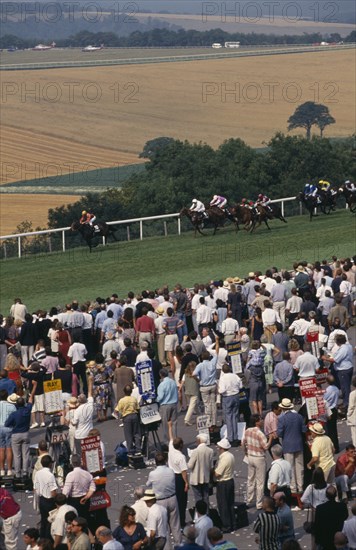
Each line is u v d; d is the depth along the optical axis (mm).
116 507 30844
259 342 38250
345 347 38250
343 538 23562
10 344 43875
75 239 84375
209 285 50094
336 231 77000
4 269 70750
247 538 28781
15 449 32875
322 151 132250
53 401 32344
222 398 35938
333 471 30453
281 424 30906
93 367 39844
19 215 169250
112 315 44906
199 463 29766
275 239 75125
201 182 127625
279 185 127875
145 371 34438
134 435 34625
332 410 34000
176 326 43969
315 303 49656
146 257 71438
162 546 26000
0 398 33625
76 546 24547
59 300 61094
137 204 123875
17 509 27672
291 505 30844
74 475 27531
